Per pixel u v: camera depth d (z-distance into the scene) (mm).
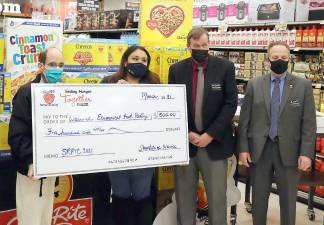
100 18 8234
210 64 3283
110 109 2947
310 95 3369
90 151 2873
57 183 3271
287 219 3461
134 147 3023
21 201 2756
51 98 2752
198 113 3299
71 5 10242
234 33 6203
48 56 2791
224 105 3283
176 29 3945
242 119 3533
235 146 3688
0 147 2947
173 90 3170
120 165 2971
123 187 3184
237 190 3916
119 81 3168
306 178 4160
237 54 6262
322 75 5215
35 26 3541
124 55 3250
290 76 3406
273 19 5699
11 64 3461
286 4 5570
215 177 3340
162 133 3115
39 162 2701
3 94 3129
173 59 3740
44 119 2729
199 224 3879
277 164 3422
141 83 3232
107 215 3541
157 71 3705
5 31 3543
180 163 3176
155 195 3750
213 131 3223
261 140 3424
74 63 3732
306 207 5320
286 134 3359
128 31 7629
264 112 3422
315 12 5613
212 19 6574
